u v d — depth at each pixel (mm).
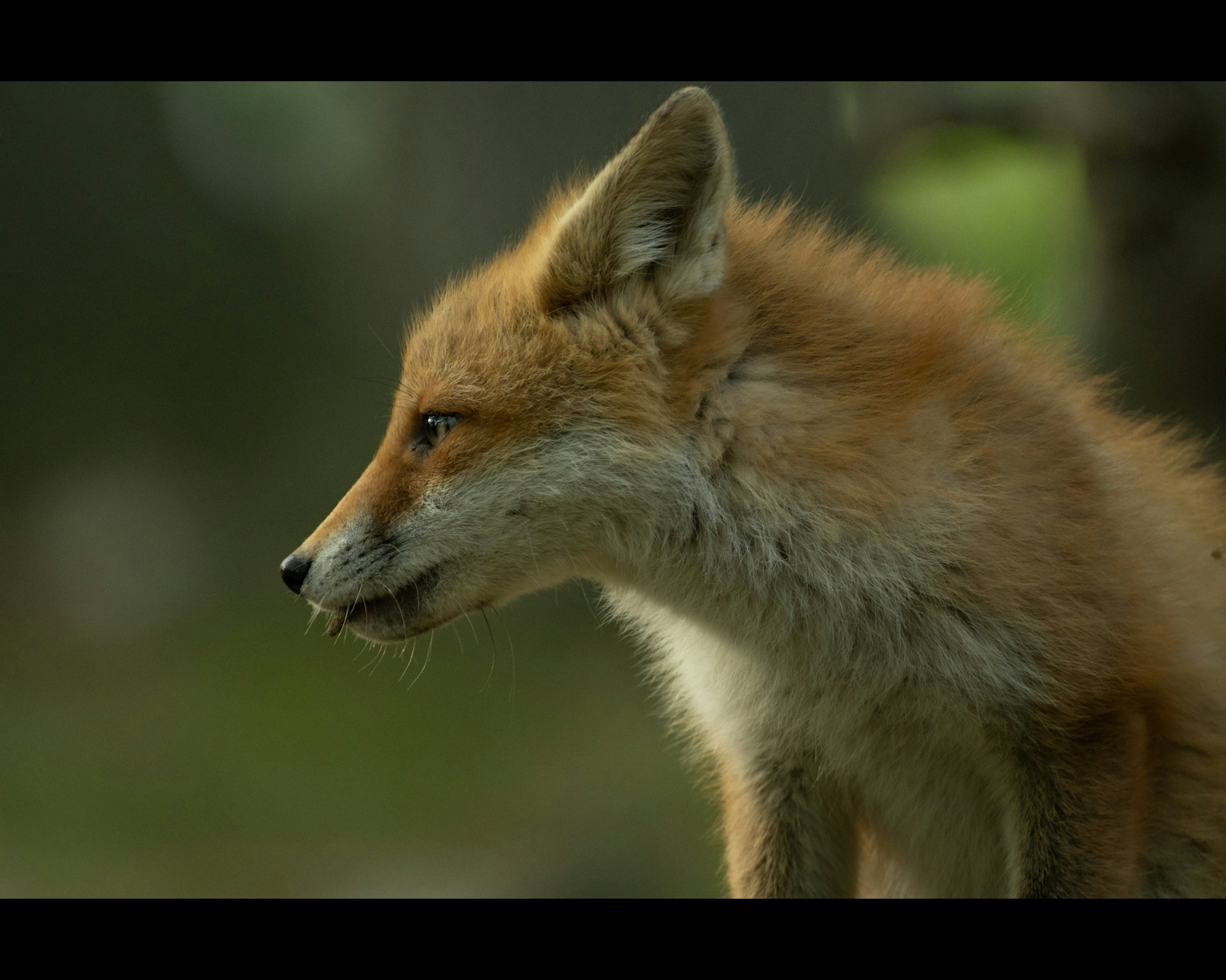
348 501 6867
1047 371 7121
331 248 26500
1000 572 6090
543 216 7559
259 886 13336
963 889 7227
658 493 6414
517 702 16875
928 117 12688
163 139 25875
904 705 6457
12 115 24016
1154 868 6812
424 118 20031
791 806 7285
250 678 17750
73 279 24297
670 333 6336
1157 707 6395
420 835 14352
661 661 8141
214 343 25141
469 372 6543
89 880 13305
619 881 13523
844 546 6203
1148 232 10992
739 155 17922
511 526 6566
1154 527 6785
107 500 22203
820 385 6402
